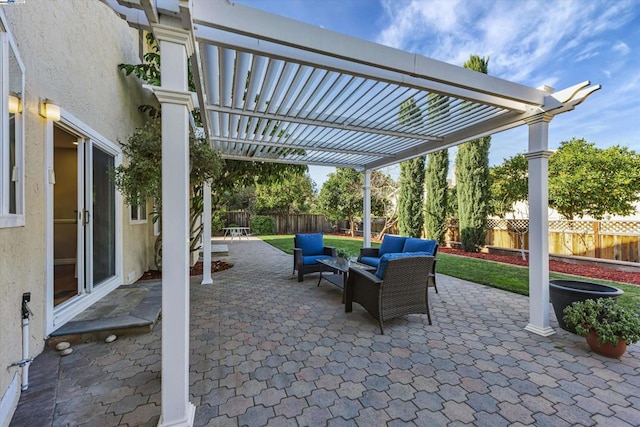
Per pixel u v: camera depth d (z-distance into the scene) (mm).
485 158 9102
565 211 8219
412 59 2605
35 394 2078
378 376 2346
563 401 2025
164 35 1740
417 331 3271
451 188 11289
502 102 3230
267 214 17844
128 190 3359
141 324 3082
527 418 1856
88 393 2105
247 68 2744
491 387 2193
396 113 3729
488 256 8555
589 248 7219
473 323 3506
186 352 1757
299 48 2225
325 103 3475
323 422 1831
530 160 3352
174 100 1758
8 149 2002
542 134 3240
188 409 1808
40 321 2658
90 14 3709
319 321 3586
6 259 1985
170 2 1705
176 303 1737
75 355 2656
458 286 5250
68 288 3973
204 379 2305
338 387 2199
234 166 7137
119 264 4531
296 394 2115
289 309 4047
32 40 2572
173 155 1749
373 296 3346
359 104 3457
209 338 3080
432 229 10336
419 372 2404
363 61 2420
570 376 2334
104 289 3990
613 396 2076
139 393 2111
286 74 2855
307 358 2646
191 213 7125
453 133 4605
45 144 2764
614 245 6793
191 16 1726
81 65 3469
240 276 6207
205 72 2834
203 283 5516
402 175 11250
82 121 3486
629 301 4023
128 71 4844
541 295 3189
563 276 5668
